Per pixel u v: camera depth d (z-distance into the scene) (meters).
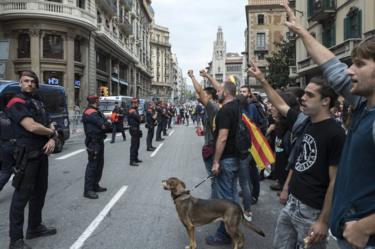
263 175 9.16
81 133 24.33
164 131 22.34
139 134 11.39
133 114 11.20
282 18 59.44
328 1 24.48
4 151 7.46
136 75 70.81
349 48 20.27
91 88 37.91
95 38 39.50
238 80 7.81
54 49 33.06
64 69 33.41
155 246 4.84
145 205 6.80
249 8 60.19
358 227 1.87
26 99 4.73
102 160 7.81
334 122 2.80
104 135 7.65
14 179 4.62
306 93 2.85
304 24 30.41
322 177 2.79
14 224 4.63
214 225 5.70
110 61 47.19
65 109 15.12
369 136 1.94
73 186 8.40
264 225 5.74
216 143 4.83
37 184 5.09
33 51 31.92
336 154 2.69
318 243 2.82
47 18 31.81
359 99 2.29
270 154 5.70
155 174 9.85
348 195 2.02
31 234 5.12
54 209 6.55
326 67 2.64
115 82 51.38
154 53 125.00
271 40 59.78
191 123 40.03
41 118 4.85
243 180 5.80
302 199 2.87
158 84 125.25
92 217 6.09
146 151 14.62
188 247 4.55
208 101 5.75
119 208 6.61
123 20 56.09
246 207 5.83
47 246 4.85
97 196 7.32
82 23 33.97
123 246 4.85
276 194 7.71
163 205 6.80
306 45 2.80
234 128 4.79
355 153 2.01
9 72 32.22
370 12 19.84
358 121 2.05
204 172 10.14
